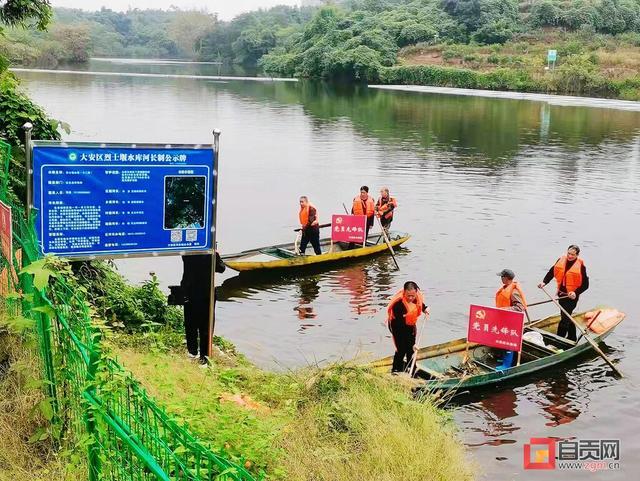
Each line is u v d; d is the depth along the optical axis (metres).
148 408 4.33
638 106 57.72
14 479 4.74
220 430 5.75
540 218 21.12
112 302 9.12
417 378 10.00
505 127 43.25
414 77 80.75
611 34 85.62
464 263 16.66
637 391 10.60
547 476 8.34
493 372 10.35
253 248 17.69
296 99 59.81
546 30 85.31
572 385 10.70
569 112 52.06
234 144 33.88
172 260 16.03
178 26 147.25
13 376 5.65
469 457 8.61
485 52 82.56
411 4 100.94
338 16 99.06
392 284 15.14
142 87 64.56
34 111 9.69
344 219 16.91
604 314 13.15
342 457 6.77
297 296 14.37
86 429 4.40
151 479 3.87
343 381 8.24
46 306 4.91
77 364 4.72
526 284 15.26
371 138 37.41
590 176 28.03
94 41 146.75
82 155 7.23
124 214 7.55
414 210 21.78
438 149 34.19
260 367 10.46
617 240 18.92
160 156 7.58
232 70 109.12
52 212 7.23
